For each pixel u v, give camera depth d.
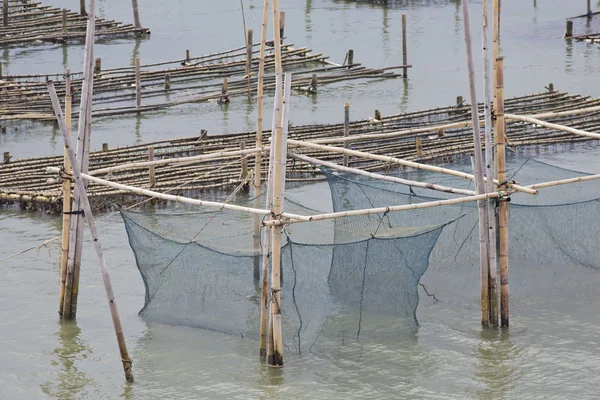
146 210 46.28
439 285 36.22
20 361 31.42
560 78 76.06
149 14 108.62
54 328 33.75
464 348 31.86
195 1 116.56
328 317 31.75
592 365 30.58
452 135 56.91
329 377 30.02
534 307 34.78
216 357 31.45
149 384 29.88
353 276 31.72
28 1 102.19
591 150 55.94
